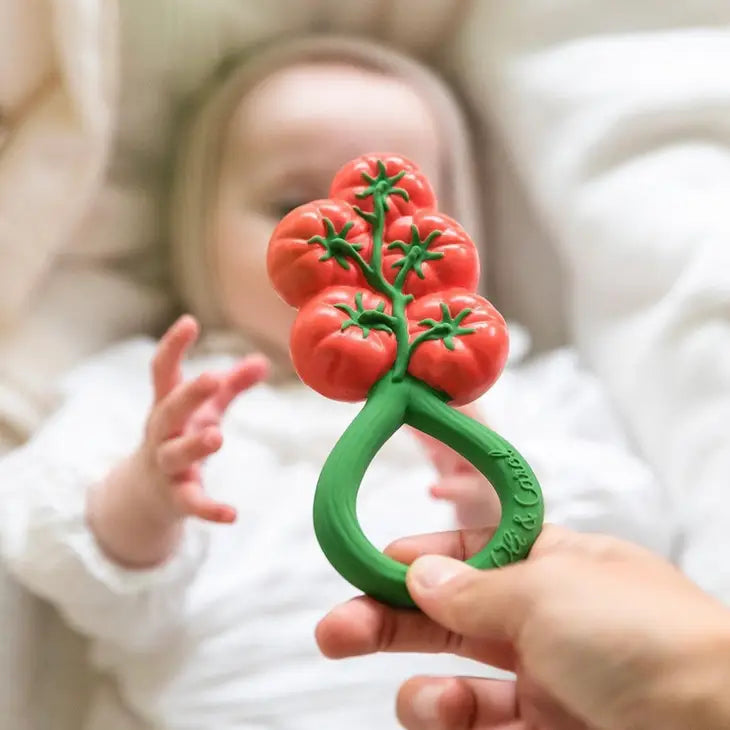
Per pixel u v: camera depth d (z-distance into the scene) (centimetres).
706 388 78
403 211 45
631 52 89
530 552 43
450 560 42
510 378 89
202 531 69
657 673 37
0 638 71
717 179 84
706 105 85
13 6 72
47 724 78
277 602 71
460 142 93
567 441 81
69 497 68
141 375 83
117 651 72
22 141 77
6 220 77
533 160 92
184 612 69
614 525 76
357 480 42
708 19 88
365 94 85
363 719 68
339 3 95
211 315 91
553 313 100
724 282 79
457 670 71
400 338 43
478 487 62
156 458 61
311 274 43
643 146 87
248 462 77
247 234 84
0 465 73
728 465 75
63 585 66
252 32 92
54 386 82
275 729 67
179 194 91
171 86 91
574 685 39
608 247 86
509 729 52
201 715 68
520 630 40
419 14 96
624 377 85
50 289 87
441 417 42
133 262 95
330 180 84
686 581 43
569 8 91
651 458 82
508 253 101
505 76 93
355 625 45
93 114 77
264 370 64
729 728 36
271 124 83
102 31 76
